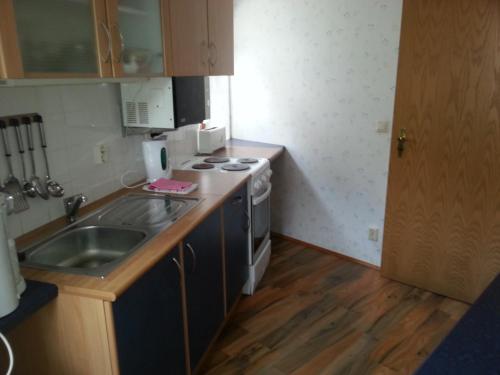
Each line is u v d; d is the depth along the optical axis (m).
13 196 1.54
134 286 1.32
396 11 2.65
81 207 1.93
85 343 1.28
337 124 3.13
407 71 2.58
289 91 3.36
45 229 1.67
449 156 2.53
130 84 2.16
